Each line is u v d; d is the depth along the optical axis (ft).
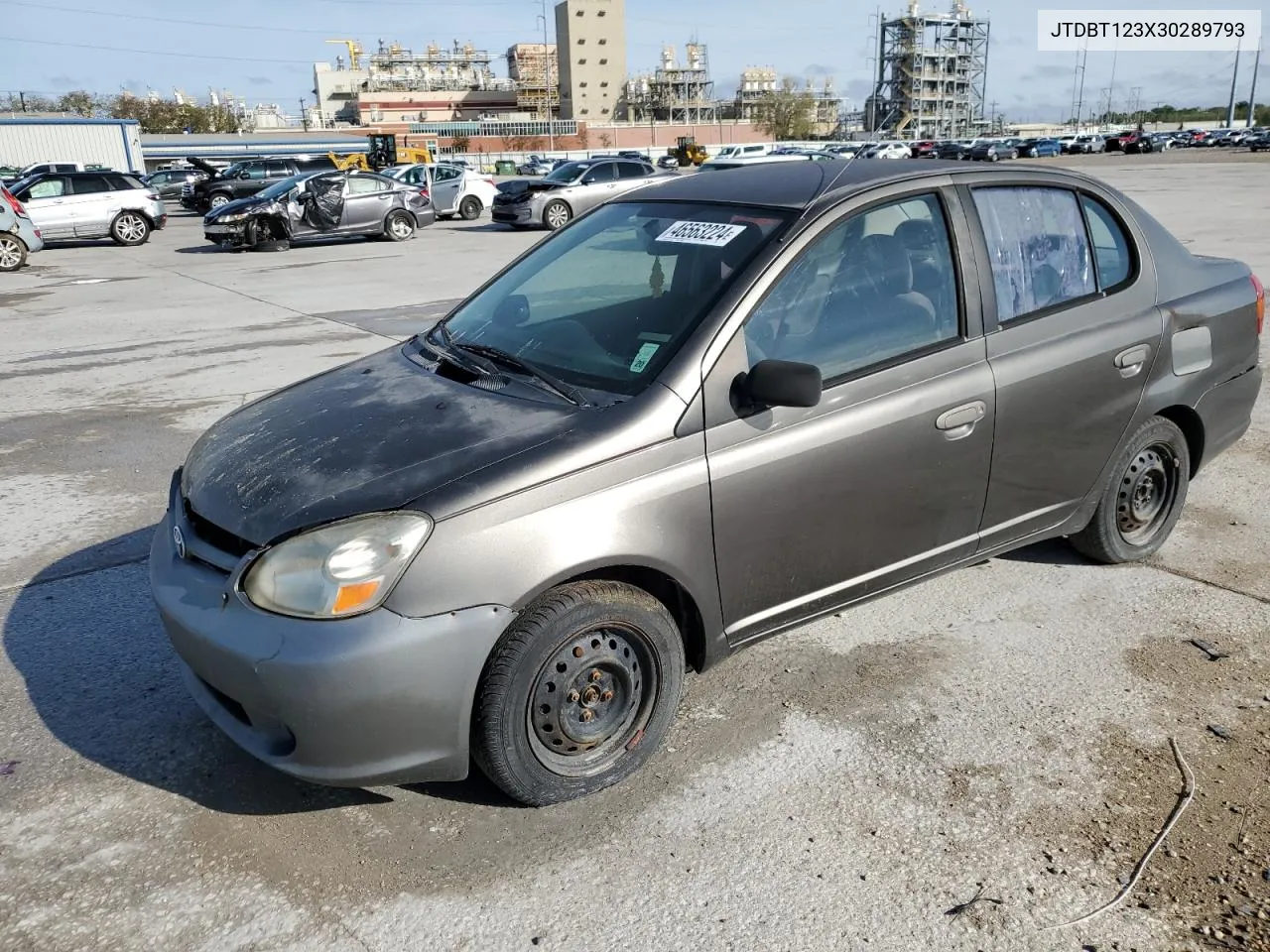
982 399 10.65
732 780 9.28
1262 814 8.70
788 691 10.75
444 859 8.32
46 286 49.08
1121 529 13.29
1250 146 211.00
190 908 7.81
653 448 8.74
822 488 9.66
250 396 24.41
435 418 9.21
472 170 96.68
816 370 8.57
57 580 13.84
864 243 10.24
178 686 11.02
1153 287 12.59
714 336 9.18
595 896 7.89
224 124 403.75
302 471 8.70
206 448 10.02
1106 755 9.56
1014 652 11.48
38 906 7.83
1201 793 8.98
